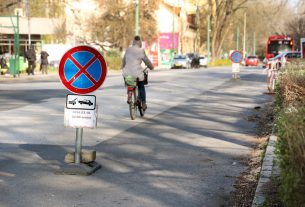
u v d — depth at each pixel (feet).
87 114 31.94
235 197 27.61
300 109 22.54
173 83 114.93
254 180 30.53
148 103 72.69
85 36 244.22
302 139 18.65
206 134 47.47
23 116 58.44
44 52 167.63
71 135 46.24
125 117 58.23
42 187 29.25
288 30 347.15
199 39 389.39
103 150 39.78
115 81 123.95
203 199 27.27
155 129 50.03
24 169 33.45
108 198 27.27
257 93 90.38
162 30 342.64
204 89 98.53
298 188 18.45
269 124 51.19
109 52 240.12
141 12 246.88
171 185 29.99
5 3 203.72
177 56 258.98
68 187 29.32
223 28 344.49
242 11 389.60
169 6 346.33
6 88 102.22
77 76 31.76
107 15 241.35
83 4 256.11
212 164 35.35
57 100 76.95
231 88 101.65
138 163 35.58
